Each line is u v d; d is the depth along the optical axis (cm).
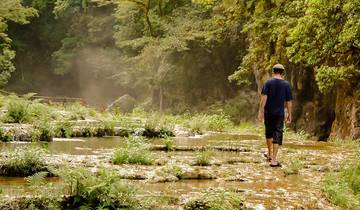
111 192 652
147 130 1638
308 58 2003
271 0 2677
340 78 2005
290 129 2592
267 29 2703
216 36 3859
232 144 1448
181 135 1747
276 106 1073
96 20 5712
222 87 4134
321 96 2659
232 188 802
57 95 6222
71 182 659
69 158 977
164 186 804
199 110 4175
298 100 2828
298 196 781
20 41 6247
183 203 686
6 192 690
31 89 6153
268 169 1036
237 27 3797
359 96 2120
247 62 2959
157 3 4391
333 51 1944
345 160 1193
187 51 4288
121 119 2167
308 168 1085
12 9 3866
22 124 1540
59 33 6231
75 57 5922
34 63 6344
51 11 6278
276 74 1084
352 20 1716
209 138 1680
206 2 3228
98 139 1462
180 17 4134
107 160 995
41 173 704
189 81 4341
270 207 699
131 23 4631
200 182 863
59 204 645
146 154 1027
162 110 4519
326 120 2650
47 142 1320
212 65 4197
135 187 688
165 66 4372
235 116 3697
